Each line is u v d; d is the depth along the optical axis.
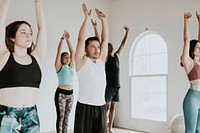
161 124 6.01
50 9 6.41
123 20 7.16
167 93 5.94
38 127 1.98
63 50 6.46
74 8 6.80
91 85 2.64
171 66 5.89
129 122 6.79
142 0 6.66
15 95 1.87
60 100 5.21
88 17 2.79
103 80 2.74
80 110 2.63
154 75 6.45
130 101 6.86
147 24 6.52
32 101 1.96
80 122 2.62
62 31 6.56
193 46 3.46
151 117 6.47
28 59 1.98
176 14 5.84
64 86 5.27
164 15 6.11
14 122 1.85
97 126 2.67
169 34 5.97
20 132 1.87
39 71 2.02
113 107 6.19
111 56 6.04
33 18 6.07
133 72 6.97
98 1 7.33
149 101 6.53
